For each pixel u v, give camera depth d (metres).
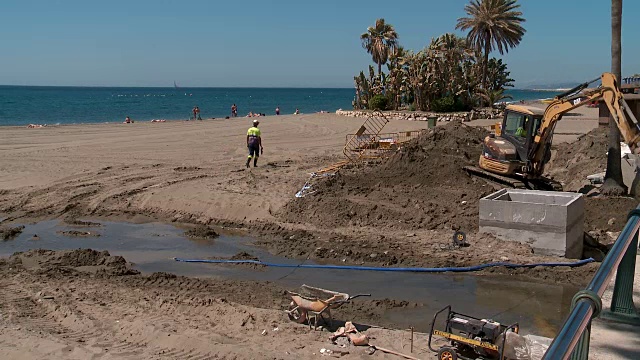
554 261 10.91
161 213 15.97
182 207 16.16
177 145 29.58
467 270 10.84
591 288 3.44
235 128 38.97
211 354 7.10
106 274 11.04
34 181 20.00
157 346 7.42
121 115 71.38
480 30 52.03
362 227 13.88
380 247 12.27
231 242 13.51
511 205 11.76
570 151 19.67
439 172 17.08
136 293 9.73
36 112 76.25
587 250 11.96
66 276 10.81
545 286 10.05
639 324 7.33
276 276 11.16
